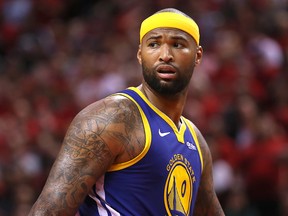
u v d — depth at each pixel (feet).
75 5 130.21
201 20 108.27
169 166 33.22
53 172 31.71
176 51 33.50
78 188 31.50
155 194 32.91
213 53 103.04
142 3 118.73
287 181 77.97
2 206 80.43
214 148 78.79
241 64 98.22
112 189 32.60
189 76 34.14
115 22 119.24
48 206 31.12
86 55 110.93
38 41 121.29
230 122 83.61
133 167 32.55
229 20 108.88
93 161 31.81
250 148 80.02
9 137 93.09
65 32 121.49
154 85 33.55
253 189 79.36
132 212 32.60
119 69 102.37
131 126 32.65
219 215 38.22
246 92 88.38
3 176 82.84
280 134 82.38
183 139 34.58
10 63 117.39
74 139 32.04
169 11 33.83
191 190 34.83
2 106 105.81
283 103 91.35
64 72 107.76
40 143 87.56
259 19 106.32
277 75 95.91
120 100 33.17
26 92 105.81
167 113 34.32
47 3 130.21
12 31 125.59
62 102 101.45
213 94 92.53
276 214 78.38
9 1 130.52
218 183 77.05
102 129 32.04
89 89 101.76
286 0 109.70
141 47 34.22
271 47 99.30
